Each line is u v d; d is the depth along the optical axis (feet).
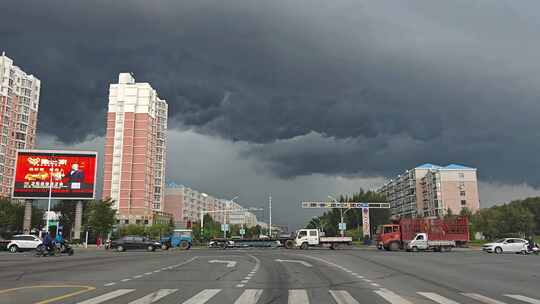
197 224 480.64
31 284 52.60
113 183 422.41
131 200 420.77
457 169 494.18
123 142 426.92
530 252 155.94
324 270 74.64
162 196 467.11
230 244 232.73
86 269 75.56
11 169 393.91
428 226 176.86
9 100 391.04
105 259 107.96
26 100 410.93
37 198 222.89
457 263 94.99
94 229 253.24
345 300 40.42
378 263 93.61
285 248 216.33
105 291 45.98
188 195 588.09
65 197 224.53
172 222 431.43
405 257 119.55
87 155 229.66
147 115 434.30
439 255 133.39
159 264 88.94
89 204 275.59
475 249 193.77
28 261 98.63
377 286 51.72
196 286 50.70
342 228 323.78
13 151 396.37
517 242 157.07
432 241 171.53
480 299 41.55
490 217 340.18
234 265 86.07
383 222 427.33
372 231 428.15
